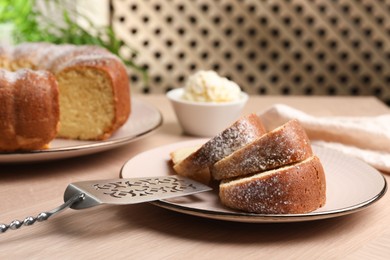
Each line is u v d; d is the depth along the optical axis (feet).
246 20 5.64
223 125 2.87
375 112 3.38
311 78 5.77
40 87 2.36
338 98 3.68
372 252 1.92
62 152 2.35
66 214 2.08
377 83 5.70
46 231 1.98
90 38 4.49
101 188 1.99
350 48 5.61
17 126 2.35
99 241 1.94
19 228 1.98
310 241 1.96
